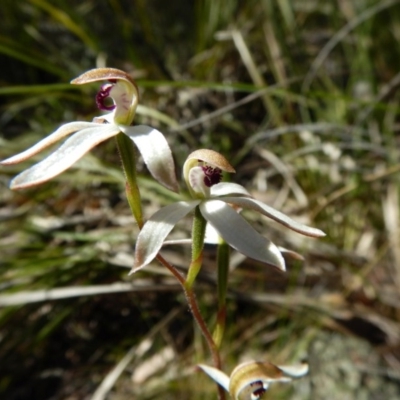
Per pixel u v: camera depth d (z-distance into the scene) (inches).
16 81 6.7
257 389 2.6
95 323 4.8
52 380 4.5
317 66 6.3
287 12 7.2
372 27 7.3
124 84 2.5
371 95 6.8
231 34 6.7
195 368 2.8
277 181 6.1
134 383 4.5
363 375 4.5
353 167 5.8
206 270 4.9
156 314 4.8
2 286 4.6
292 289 5.1
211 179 2.5
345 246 5.7
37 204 5.5
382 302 5.2
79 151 2.4
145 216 5.3
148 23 7.1
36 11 7.0
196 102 6.4
